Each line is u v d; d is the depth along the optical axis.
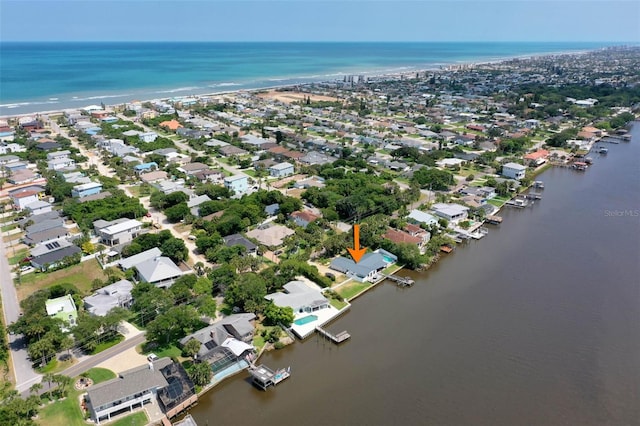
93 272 111.19
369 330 94.44
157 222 139.75
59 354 81.69
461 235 137.12
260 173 184.38
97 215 133.75
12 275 109.50
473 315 100.06
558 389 79.19
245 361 82.12
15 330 82.56
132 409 70.56
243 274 103.00
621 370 84.00
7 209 147.75
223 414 72.25
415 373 82.12
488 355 87.31
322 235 129.12
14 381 75.00
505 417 73.00
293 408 73.69
